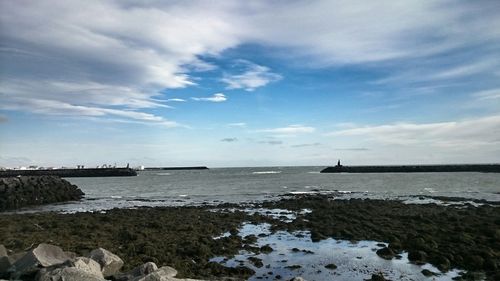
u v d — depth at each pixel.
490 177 89.56
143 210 33.44
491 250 17.75
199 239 20.28
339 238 21.92
